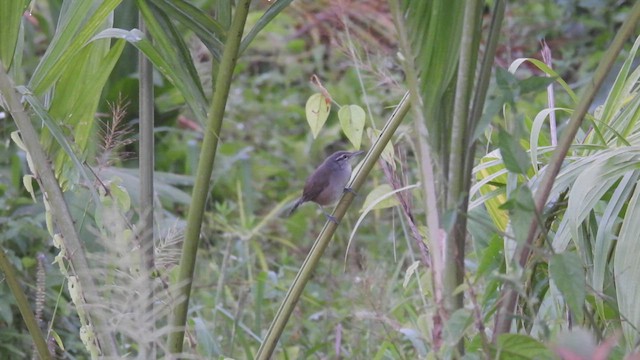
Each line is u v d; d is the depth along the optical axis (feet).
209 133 13.55
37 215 16.61
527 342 13.02
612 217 13.75
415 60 13.17
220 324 16.02
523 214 12.92
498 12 13.19
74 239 13.65
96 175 13.84
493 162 14.24
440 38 13.12
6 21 13.57
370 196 14.43
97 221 13.65
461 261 13.14
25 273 16.22
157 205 16.01
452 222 12.90
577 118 13.10
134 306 13.57
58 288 16.29
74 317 16.26
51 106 13.87
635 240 13.58
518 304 13.96
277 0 13.57
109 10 13.64
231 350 15.37
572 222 13.62
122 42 13.80
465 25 13.06
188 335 13.92
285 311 13.79
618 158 13.71
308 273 13.80
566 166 14.05
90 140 14.44
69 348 16.01
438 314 13.16
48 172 13.66
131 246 13.74
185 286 13.60
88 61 13.92
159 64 13.60
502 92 12.98
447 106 13.19
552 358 13.00
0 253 13.61
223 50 13.53
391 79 15.07
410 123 14.23
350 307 15.79
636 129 14.38
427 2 13.12
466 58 13.07
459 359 13.16
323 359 15.26
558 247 13.84
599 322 13.99
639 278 13.52
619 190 13.80
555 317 13.74
